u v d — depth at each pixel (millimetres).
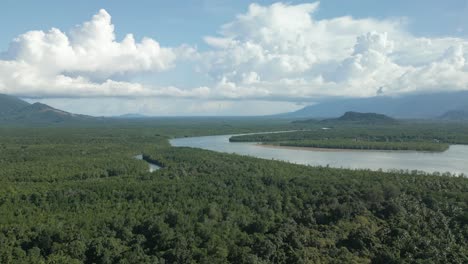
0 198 162500
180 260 112750
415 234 123062
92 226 132125
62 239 123875
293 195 163250
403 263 109375
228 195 166000
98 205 156375
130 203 159000
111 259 115812
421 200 149500
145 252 119938
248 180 191125
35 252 118625
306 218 136875
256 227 131000
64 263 111062
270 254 113188
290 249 115250
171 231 126438
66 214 146750
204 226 129500
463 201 146375
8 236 125688
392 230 126000
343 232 127250
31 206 155750
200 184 183000
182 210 146500
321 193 162500
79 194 167625
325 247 118938
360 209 140250
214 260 109625
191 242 121250
